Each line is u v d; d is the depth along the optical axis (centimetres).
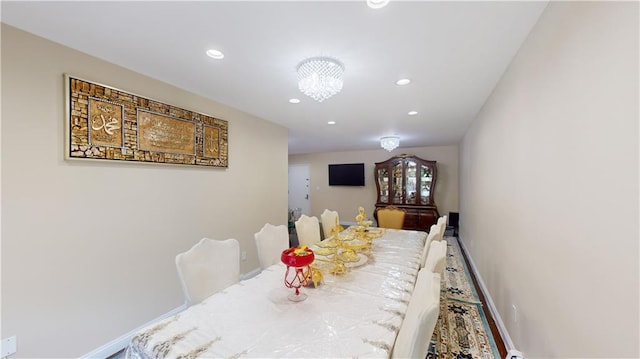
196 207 258
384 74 206
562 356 119
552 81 126
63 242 166
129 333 201
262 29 146
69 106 165
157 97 219
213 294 154
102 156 181
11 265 147
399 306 128
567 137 113
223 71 203
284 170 402
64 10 130
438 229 227
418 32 149
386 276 169
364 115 335
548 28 128
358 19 137
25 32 149
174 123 232
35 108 153
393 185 624
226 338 103
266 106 297
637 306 76
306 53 174
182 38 156
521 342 168
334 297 138
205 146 264
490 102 251
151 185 217
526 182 159
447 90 242
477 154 326
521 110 166
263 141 356
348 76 210
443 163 636
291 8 128
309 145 615
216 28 146
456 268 363
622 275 82
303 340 102
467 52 172
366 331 108
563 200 117
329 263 192
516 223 177
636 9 75
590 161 98
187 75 210
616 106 83
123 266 198
